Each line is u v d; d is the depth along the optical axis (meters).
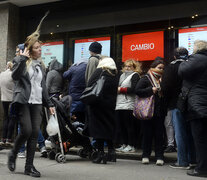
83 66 6.09
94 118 5.08
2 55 7.99
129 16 7.24
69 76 6.14
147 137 5.22
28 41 4.16
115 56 7.31
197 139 4.25
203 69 4.23
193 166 4.81
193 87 4.27
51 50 8.00
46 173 4.25
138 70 6.02
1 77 6.88
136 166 5.02
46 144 6.24
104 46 7.43
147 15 7.07
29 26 8.34
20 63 3.83
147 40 7.02
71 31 7.82
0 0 8.02
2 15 8.09
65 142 5.37
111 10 7.43
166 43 6.84
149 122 5.22
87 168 4.72
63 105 5.27
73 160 5.57
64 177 3.99
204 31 6.53
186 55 4.98
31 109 4.12
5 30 8.02
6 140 6.74
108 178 4.00
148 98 5.12
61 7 7.90
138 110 5.14
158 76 5.27
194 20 6.64
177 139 4.89
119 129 6.07
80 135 5.43
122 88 5.81
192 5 6.68
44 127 7.28
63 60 7.84
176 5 6.82
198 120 4.24
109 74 5.18
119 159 5.88
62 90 6.70
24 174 4.07
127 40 7.23
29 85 4.00
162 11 6.93
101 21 7.51
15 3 8.13
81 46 7.69
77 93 6.01
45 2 7.96
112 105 5.15
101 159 5.19
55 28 8.01
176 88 4.91
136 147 6.47
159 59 5.41
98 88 4.97
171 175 4.30
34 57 4.21
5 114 6.91
